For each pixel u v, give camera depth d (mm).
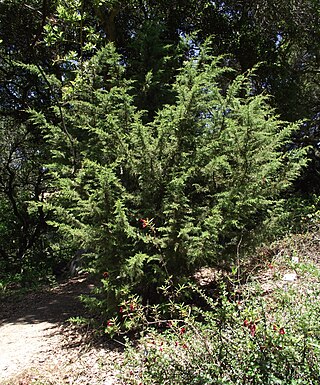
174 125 4586
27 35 8695
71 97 5207
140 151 4629
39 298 7816
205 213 4594
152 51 6285
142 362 3041
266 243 5016
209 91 5059
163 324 4379
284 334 2346
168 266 4602
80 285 8398
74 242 4594
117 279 4414
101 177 4180
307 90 11047
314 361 2258
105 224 4262
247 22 9422
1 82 9273
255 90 9547
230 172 4734
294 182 10453
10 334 5516
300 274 3496
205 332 2809
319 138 10703
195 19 9430
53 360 4324
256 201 4488
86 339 4738
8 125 11547
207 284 5203
